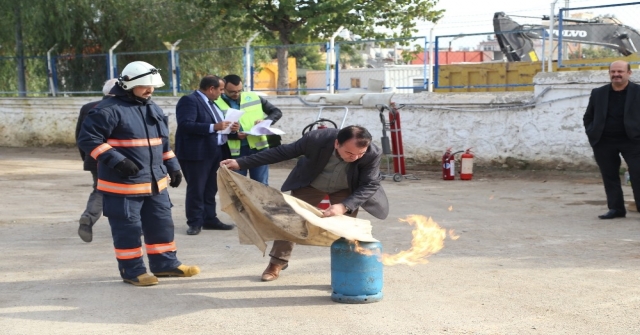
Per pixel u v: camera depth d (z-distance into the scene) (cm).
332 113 1711
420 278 616
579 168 1395
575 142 1392
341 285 544
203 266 680
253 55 1898
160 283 617
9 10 2277
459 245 755
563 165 1412
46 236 845
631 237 780
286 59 1983
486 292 569
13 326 500
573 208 994
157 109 620
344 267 541
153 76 599
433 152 1579
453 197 1132
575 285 585
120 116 589
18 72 2306
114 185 596
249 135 866
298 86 2020
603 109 877
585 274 621
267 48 1945
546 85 1412
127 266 611
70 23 2259
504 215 947
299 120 1764
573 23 1548
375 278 543
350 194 591
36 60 2297
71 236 845
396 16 2348
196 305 547
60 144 2202
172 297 571
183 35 2288
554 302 538
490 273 630
